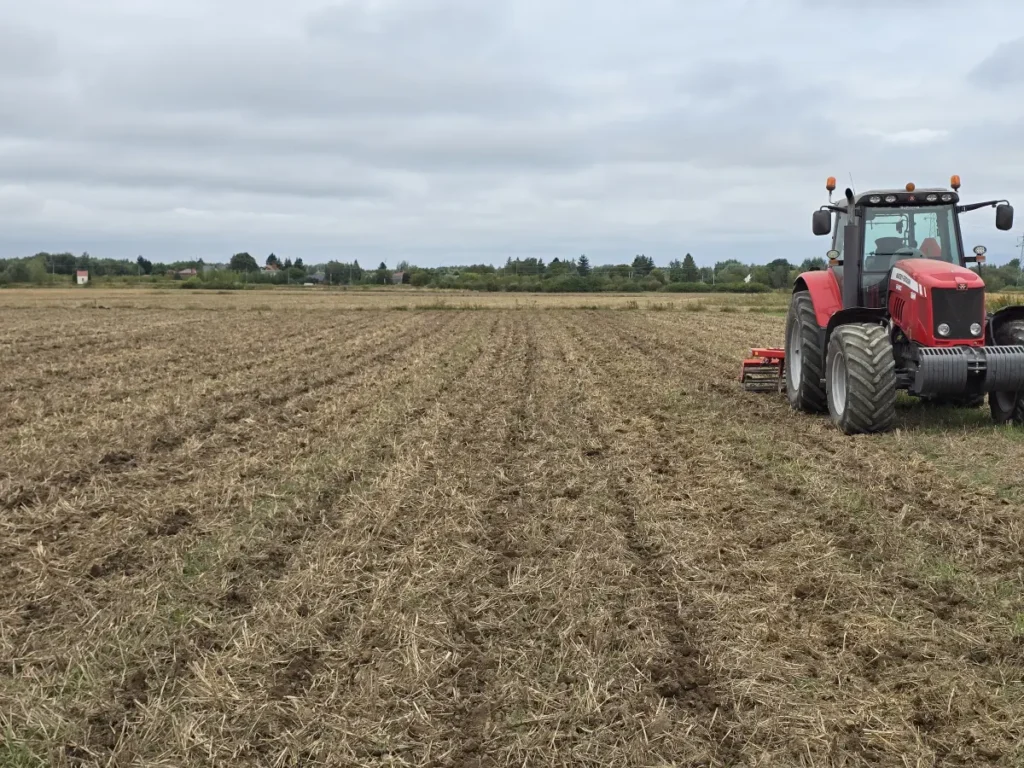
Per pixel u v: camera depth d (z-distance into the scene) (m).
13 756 3.42
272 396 12.08
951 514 6.21
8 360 16.62
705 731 3.54
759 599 4.78
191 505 6.64
